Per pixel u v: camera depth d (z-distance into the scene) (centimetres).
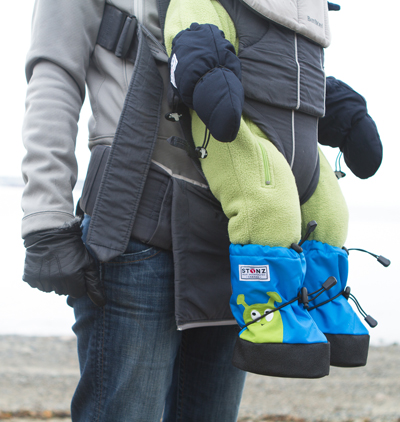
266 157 93
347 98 118
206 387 121
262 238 92
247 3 95
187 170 104
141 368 101
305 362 87
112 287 102
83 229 108
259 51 97
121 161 98
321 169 114
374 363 318
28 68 105
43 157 98
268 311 91
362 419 234
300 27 99
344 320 101
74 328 111
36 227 95
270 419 234
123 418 100
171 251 104
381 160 118
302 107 100
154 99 102
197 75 84
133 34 104
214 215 105
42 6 103
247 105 97
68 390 255
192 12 96
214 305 105
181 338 120
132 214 99
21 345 331
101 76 108
